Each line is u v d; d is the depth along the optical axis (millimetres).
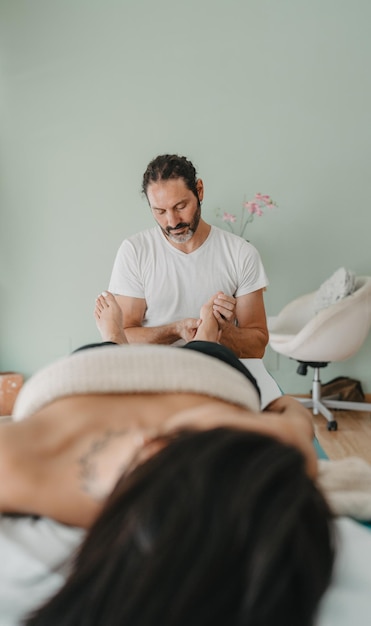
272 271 4152
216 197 4137
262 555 559
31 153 4156
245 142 4090
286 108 4055
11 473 906
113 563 582
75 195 4180
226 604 559
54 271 4238
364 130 4047
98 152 4145
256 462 615
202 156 4117
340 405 3844
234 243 2383
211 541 563
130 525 584
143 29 4051
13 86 4109
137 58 4074
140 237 2428
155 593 549
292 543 581
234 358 1413
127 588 565
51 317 4266
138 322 2438
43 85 4105
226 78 4059
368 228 4113
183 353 1112
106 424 971
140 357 1089
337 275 3658
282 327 3904
